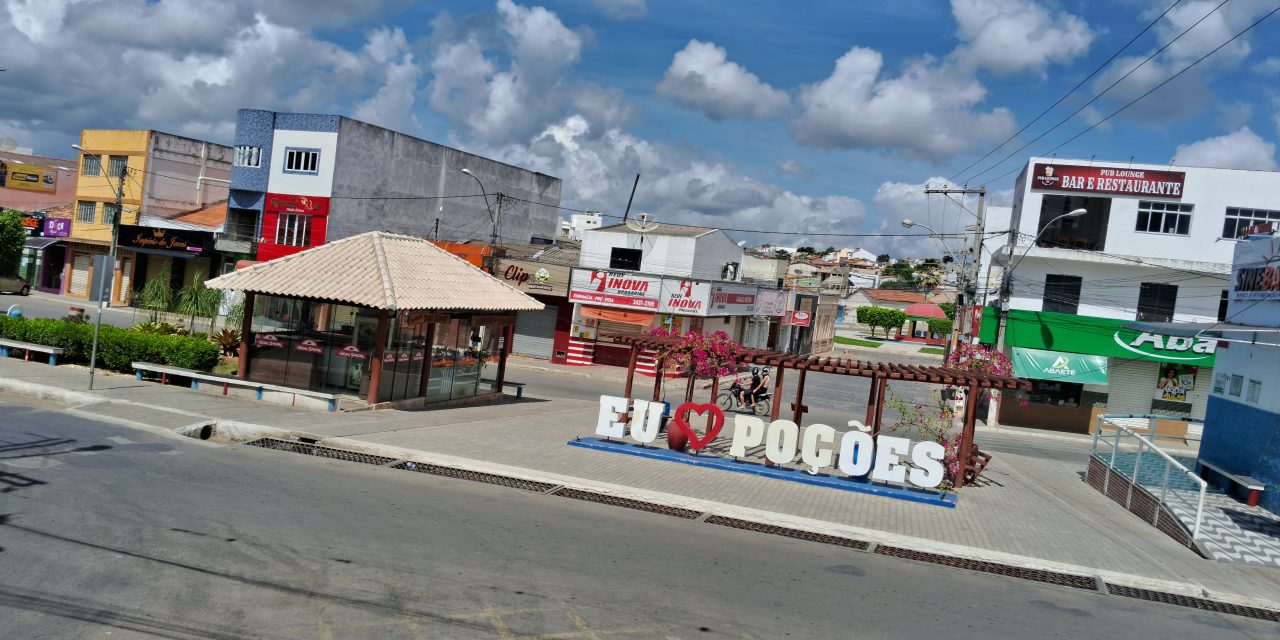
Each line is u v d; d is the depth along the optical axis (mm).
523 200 56812
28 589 7719
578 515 12500
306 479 13047
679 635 8031
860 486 16094
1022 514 15734
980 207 36625
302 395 19797
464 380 24672
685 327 40344
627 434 19641
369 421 18844
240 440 16297
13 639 6672
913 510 15016
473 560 9703
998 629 9148
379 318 20641
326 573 8828
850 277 126625
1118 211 35344
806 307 62656
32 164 62469
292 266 21688
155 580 8234
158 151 49281
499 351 26516
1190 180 34656
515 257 45469
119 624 7176
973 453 18891
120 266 49812
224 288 21094
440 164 49469
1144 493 17109
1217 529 14859
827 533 13102
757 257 57719
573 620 8148
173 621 7340
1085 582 11688
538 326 42688
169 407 17922
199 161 51469
